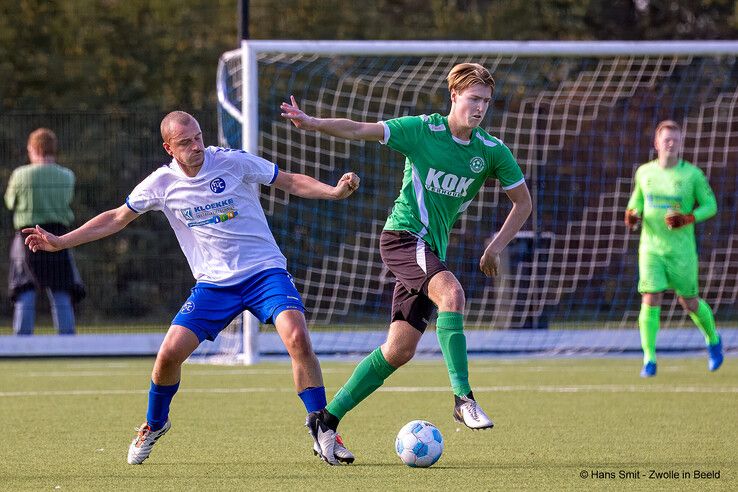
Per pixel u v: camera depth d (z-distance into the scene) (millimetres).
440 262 19781
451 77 19938
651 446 21594
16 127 52188
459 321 19094
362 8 73812
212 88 71562
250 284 19141
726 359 43844
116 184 51531
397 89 58062
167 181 19344
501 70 62719
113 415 27234
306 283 51719
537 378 36219
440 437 19281
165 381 19250
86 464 19797
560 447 21547
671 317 55969
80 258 52969
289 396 31031
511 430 24109
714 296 61438
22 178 45688
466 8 77250
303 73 61625
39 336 45781
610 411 27375
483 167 20188
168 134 18891
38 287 46188
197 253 19500
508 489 16938
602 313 61312
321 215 56500
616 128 62094
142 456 19625
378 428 24578
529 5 75375
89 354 45969
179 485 17500
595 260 61156
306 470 18953
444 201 20188
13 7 71188
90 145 51594
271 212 50719
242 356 43062
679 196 34750
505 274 51062
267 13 72438
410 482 17609
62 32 71750
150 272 53250
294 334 18344
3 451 21453
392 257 20078
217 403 29406
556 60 63406
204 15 72875
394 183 56344
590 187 61750
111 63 71625
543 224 60062
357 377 19594
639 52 41625
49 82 71062
